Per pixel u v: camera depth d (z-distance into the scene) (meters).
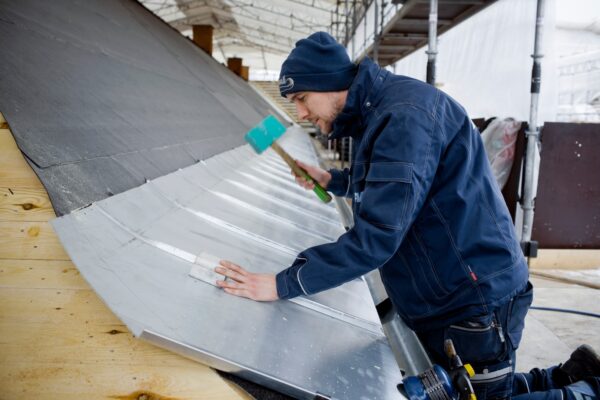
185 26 22.41
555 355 2.52
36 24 1.95
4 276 0.96
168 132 2.43
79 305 0.93
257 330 0.99
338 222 2.48
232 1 17.52
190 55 8.05
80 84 1.77
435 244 1.31
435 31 3.86
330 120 1.31
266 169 3.78
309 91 1.25
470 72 5.93
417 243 1.33
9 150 1.01
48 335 0.91
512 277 1.32
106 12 3.98
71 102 1.50
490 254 1.30
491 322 1.33
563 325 2.92
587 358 1.80
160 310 0.89
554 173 4.17
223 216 1.75
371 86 1.22
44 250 0.98
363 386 0.95
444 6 4.93
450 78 6.64
